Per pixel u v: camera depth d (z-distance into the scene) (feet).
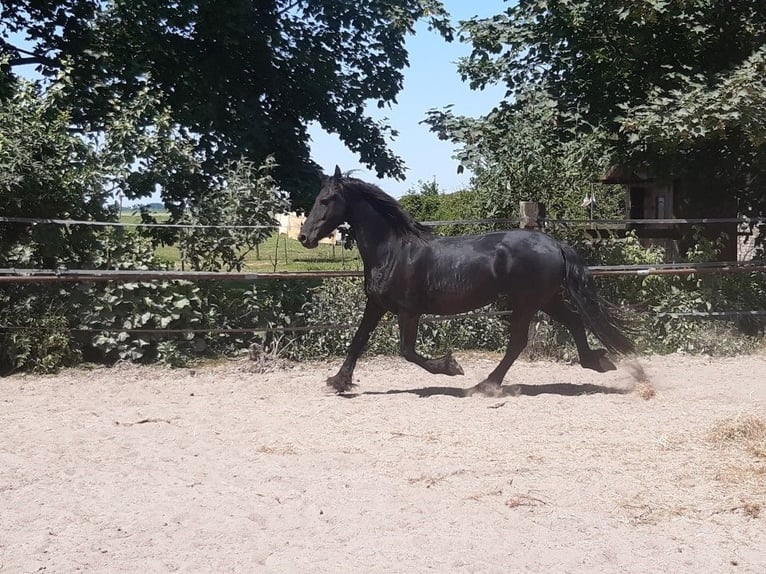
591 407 26.14
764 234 44.27
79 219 35.63
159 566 14.07
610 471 19.20
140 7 43.24
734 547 14.90
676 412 25.27
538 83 42.29
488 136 40.50
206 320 36.45
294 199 45.19
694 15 38.45
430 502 17.10
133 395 29.22
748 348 38.17
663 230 47.11
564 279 28.09
